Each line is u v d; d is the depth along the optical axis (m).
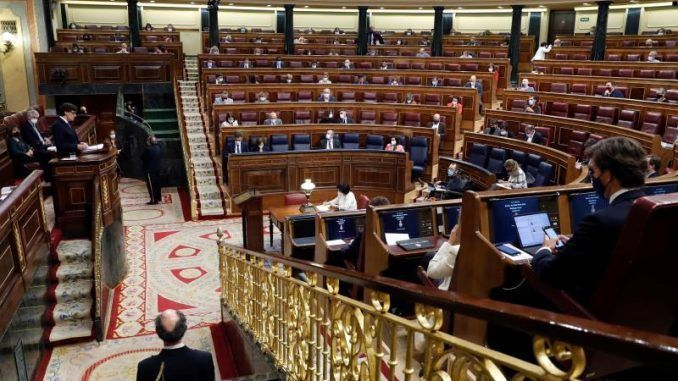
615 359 2.06
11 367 4.91
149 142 12.40
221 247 6.88
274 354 4.24
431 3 20.39
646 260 1.85
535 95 14.20
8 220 5.05
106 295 7.20
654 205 1.77
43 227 6.53
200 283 8.33
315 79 17.38
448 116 13.91
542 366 1.29
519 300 3.08
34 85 17.14
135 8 19.33
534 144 10.69
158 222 11.20
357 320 2.45
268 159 11.59
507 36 23.95
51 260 6.76
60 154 7.38
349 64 18.58
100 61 16.19
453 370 1.67
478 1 20.08
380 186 11.93
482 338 3.24
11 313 4.89
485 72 16.62
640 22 23.88
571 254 2.06
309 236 7.61
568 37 22.25
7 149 8.56
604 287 1.94
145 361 3.51
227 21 26.84
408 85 16.25
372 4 20.73
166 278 8.47
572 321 1.21
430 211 5.15
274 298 4.18
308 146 12.98
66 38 21.70
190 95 17.30
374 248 4.93
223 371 5.98
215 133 13.98
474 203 3.26
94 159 7.23
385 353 3.70
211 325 6.99
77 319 6.54
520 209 3.64
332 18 27.95
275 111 14.34
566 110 13.51
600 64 16.50
